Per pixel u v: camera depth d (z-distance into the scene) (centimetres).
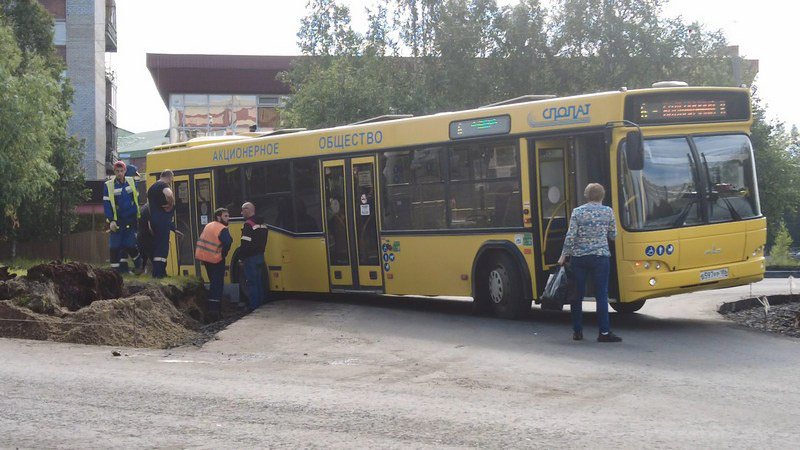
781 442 676
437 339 1260
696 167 1349
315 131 1786
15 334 1264
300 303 1708
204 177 2038
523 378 955
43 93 3666
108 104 7388
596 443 674
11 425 732
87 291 1417
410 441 683
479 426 731
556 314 1571
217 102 6662
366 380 955
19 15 5088
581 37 4466
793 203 5475
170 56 6581
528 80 4447
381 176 1661
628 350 1141
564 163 1420
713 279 1345
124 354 1137
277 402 828
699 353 1112
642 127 1325
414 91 4381
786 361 1050
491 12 4484
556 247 1427
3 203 3612
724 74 4481
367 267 1692
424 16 4550
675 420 750
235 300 1900
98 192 5834
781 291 1922
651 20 4444
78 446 671
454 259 1545
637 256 1308
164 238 1811
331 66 4741
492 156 1484
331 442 681
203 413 779
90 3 6600
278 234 1859
